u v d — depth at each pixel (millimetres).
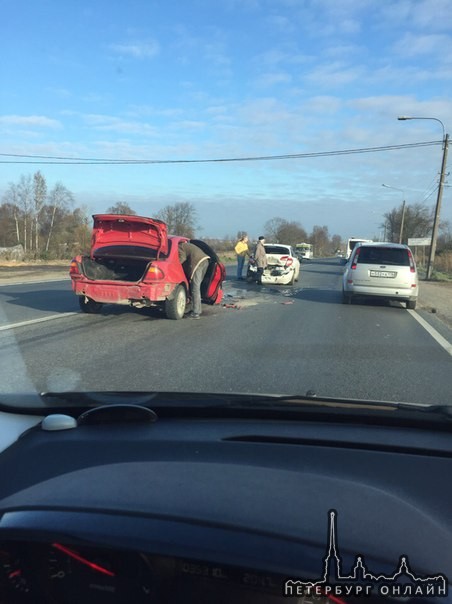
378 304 14656
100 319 10547
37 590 2021
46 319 10359
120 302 9898
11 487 2613
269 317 11430
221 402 3637
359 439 3184
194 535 1954
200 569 1839
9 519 2189
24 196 63438
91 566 1958
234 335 9117
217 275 11656
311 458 2871
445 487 2602
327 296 16719
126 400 3812
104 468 2701
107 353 7469
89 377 6133
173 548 1864
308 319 11273
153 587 1888
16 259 37938
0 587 2039
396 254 13617
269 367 6801
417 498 2471
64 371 6391
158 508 2191
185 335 9031
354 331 9898
